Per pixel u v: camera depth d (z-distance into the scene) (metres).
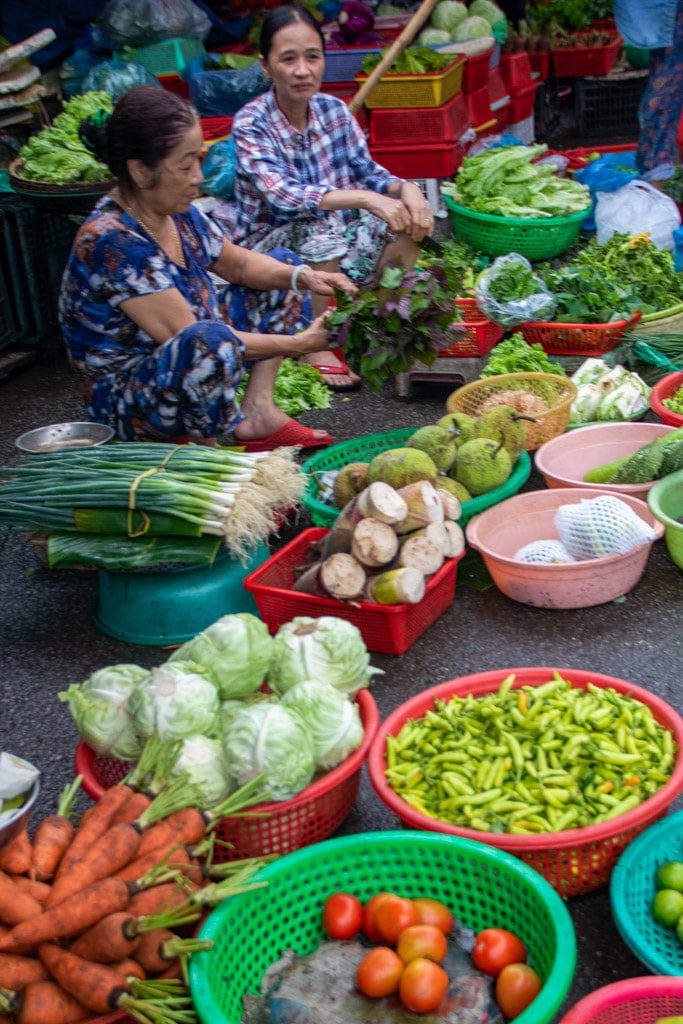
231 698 2.51
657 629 3.32
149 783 2.21
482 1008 1.98
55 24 6.68
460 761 2.43
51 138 5.35
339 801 2.45
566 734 2.44
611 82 9.70
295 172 4.62
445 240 6.62
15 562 4.02
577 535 3.45
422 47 6.89
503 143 7.30
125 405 3.69
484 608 3.52
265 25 4.40
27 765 2.18
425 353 3.91
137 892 2.00
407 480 3.47
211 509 3.18
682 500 3.67
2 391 5.59
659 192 6.23
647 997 1.90
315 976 2.09
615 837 2.26
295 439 4.39
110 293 3.52
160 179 3.36
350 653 2.57
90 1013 1.93
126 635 3.42
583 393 4.53
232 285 4.35
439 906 2.15
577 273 5.18
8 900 1.98
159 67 6.77
